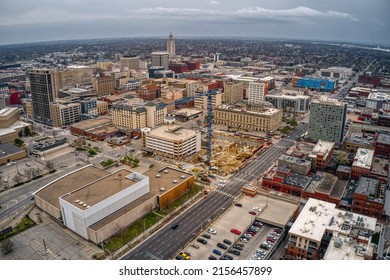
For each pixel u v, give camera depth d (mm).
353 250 191625
